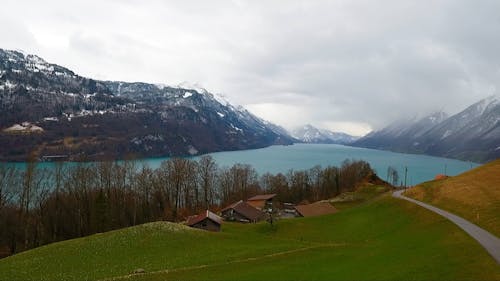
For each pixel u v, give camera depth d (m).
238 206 140.25
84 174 139.88
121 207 143.38
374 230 95.88
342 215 122.12
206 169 182.00
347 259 59.81
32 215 125.75
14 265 68.62
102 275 60.72
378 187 198.38
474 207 84.06
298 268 56.00
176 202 164.88
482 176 114.25
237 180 196.50
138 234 85.06
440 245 58.88
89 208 133.00
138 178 156.12
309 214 139.38
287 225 114.81
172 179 165.00
